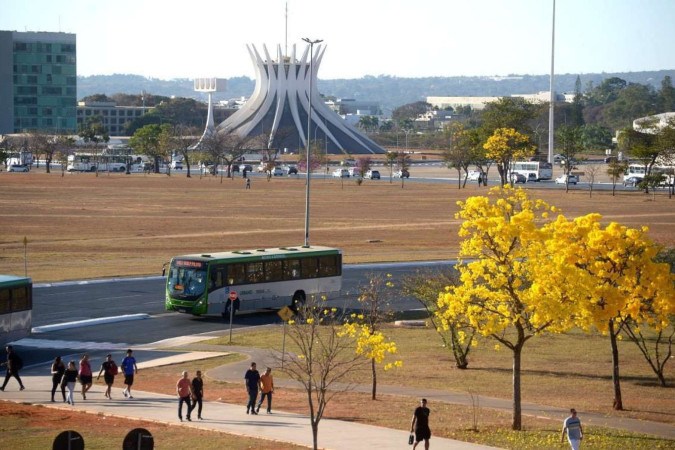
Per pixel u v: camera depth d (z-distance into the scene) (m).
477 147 198.75
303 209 149.38
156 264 94.06
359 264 95.88
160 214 138.88
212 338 64.25
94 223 126.88
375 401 46.50
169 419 41.50
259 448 35.97
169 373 53.31
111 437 37.38
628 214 140.62
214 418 41.84
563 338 65.88
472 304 43.72
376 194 180.62
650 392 50.00
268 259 74.50
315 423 35.88
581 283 42.66
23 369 54.75
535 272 42.53
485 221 42.28
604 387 50.81
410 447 36.53
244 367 54.44
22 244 106.69
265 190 188.00
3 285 58.69
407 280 66.12
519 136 190.50
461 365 55.59
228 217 136.25
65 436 26.22
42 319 69.56
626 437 39.75
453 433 39.84
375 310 53.50
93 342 62.69
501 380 52.28
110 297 78.38
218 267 71.31
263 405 44.94
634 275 46.81
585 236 46.81
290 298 75.81
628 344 63.88
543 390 49.97
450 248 109.38
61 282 83.94
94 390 48.66
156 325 68.88
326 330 64.62
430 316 62.09
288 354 54.50
